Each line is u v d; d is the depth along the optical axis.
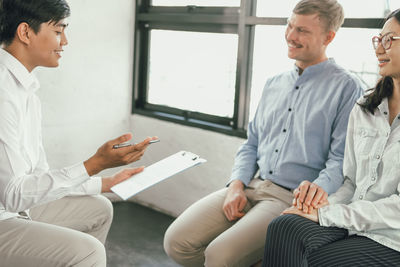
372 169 1.59
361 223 1.49
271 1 2.59
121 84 3.27
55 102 2.98
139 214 3.17
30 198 1.47
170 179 3.15
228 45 2.87
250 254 1.73
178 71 3.16
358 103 1.71
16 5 1.51
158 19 3.10
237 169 2.12
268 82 2.18
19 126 1.51
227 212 1.93
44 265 1.44
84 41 3.03
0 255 1.44
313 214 1.56
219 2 2.87
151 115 3.23
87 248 1.47
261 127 2.14
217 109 2.98
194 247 1.89
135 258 2.53
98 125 3.21
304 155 1.95
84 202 1.84
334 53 2.41
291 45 1.97
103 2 3.06
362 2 2.27
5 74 1.54
